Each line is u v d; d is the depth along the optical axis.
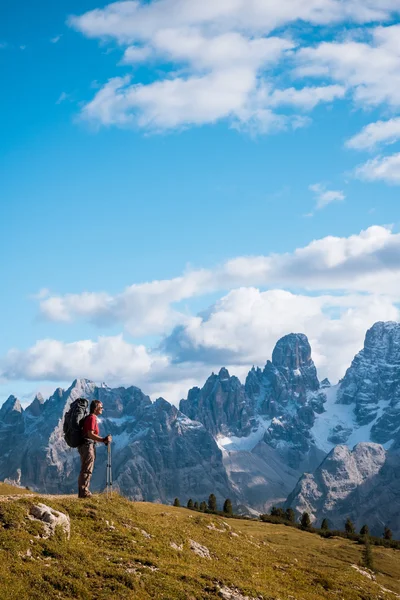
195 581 36.78
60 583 31.56
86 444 42.47
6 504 35.88
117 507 44.19
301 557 74.00
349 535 147.75
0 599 28.78
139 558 37.44
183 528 51.06
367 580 66.00
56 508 39.03
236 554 50.38
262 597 38.72
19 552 32.84
